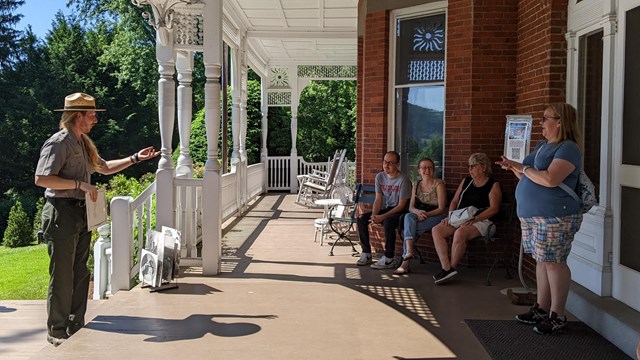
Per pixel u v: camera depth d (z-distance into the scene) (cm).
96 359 396
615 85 467
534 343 423
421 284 598
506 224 670
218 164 645
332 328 459
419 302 531
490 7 662
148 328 460
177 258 592
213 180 638
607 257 472
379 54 754
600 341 427
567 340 429
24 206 2433
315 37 1252
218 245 640
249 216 1182
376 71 758
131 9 2916
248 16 1133
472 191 617
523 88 638
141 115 2839
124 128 2769
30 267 1159
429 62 728
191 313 499
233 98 1252
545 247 438
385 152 759
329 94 2973
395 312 501
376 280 617
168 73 649
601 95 505
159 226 653
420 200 666
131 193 999
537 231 440
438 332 449
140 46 2927
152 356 401
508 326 461
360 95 940
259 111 2011
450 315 492
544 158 439
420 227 650
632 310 436
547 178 424
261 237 911
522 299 521
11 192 2553
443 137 710
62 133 472
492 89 666
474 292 566
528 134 521
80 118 484
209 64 641
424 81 732
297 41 1418
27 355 450
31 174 2634
